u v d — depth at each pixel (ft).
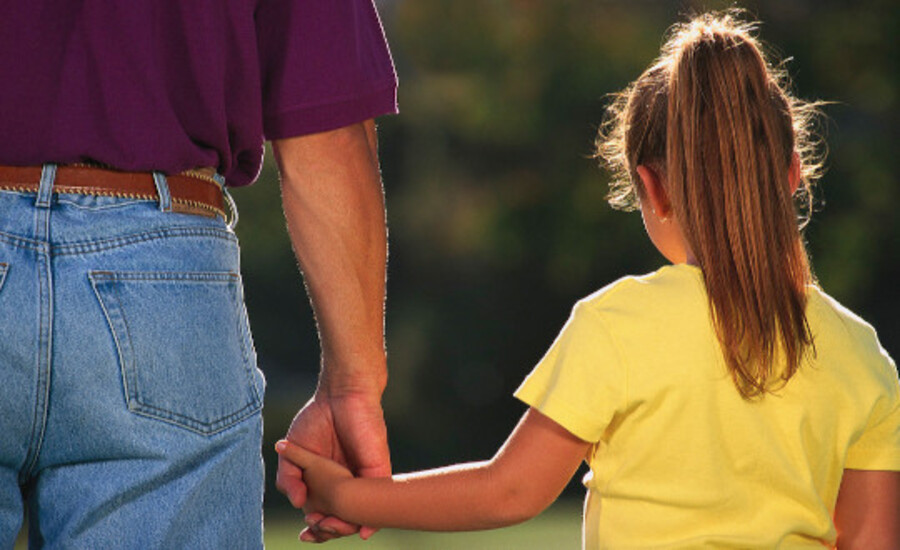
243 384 13.32
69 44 12.57
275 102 14.43
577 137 122.42
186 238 12.84
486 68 125.70
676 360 13.79
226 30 13.33
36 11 12.51
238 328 13.37
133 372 12.39
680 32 15.56
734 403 13.78
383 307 15.69
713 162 14.17
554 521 64.59
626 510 13.97
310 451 15.99
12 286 12.07
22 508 12.67
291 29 14.33
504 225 121.80
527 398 14.35
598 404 13.87
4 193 12.35
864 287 114.11
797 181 15.16
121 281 12.38
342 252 15.08
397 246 128.98
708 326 13.88
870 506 14.76
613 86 121.08
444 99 125.59
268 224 132.36
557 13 124.36
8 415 12.17
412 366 123.24
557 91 122.01
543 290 123.13
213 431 12.87
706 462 13.73
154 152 12.67
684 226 14.32
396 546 54.95
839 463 14.28
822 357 14.23
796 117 15.80
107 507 12.46
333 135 14.75
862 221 114.42
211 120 13.10
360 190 15.01
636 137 15.23
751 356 13.78
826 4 120.67
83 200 12.49
